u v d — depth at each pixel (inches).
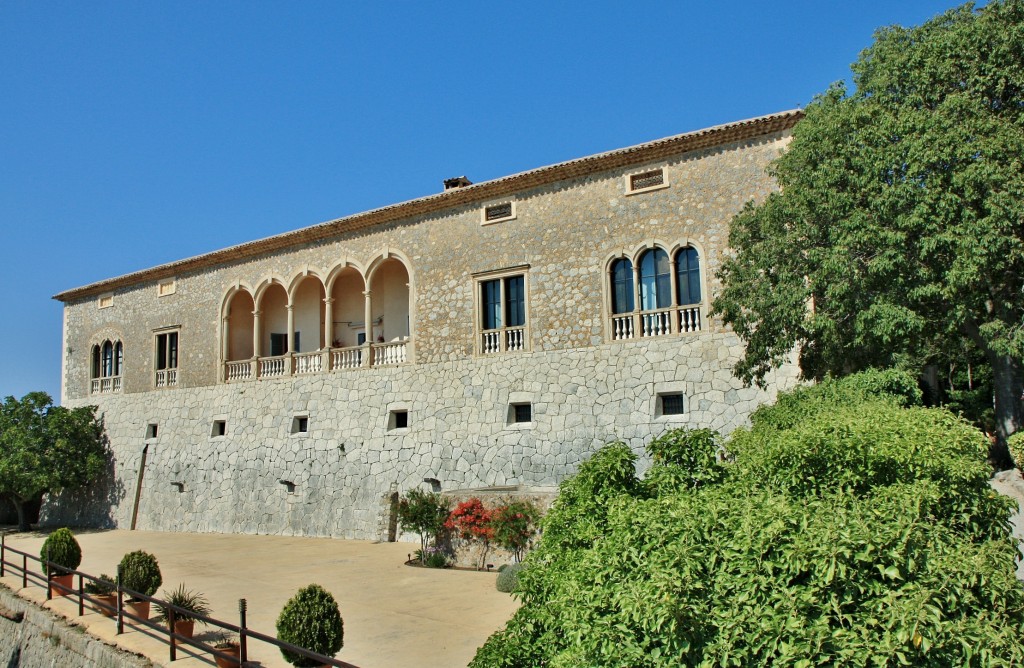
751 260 853.2
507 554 911.7
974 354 1209.4
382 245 1320.1
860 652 259.8
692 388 989.2
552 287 1115.9
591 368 1067.3
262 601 799.7
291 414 1397.6
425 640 617.3
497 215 1192.8
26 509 1851.6
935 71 746.2
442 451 1186.6
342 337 1445.6
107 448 1697.8
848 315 769.6
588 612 301.0
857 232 726.5
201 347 1562.5
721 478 387.9
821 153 786.8
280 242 1448.1
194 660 583.8
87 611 757.3
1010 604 289.9
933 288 689.6
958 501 344.2
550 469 1074.7
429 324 1237.1
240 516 1425.9
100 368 1775.3
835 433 360.2
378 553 1091.9
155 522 1561.3
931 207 696.4
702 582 283.9
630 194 1066.7
